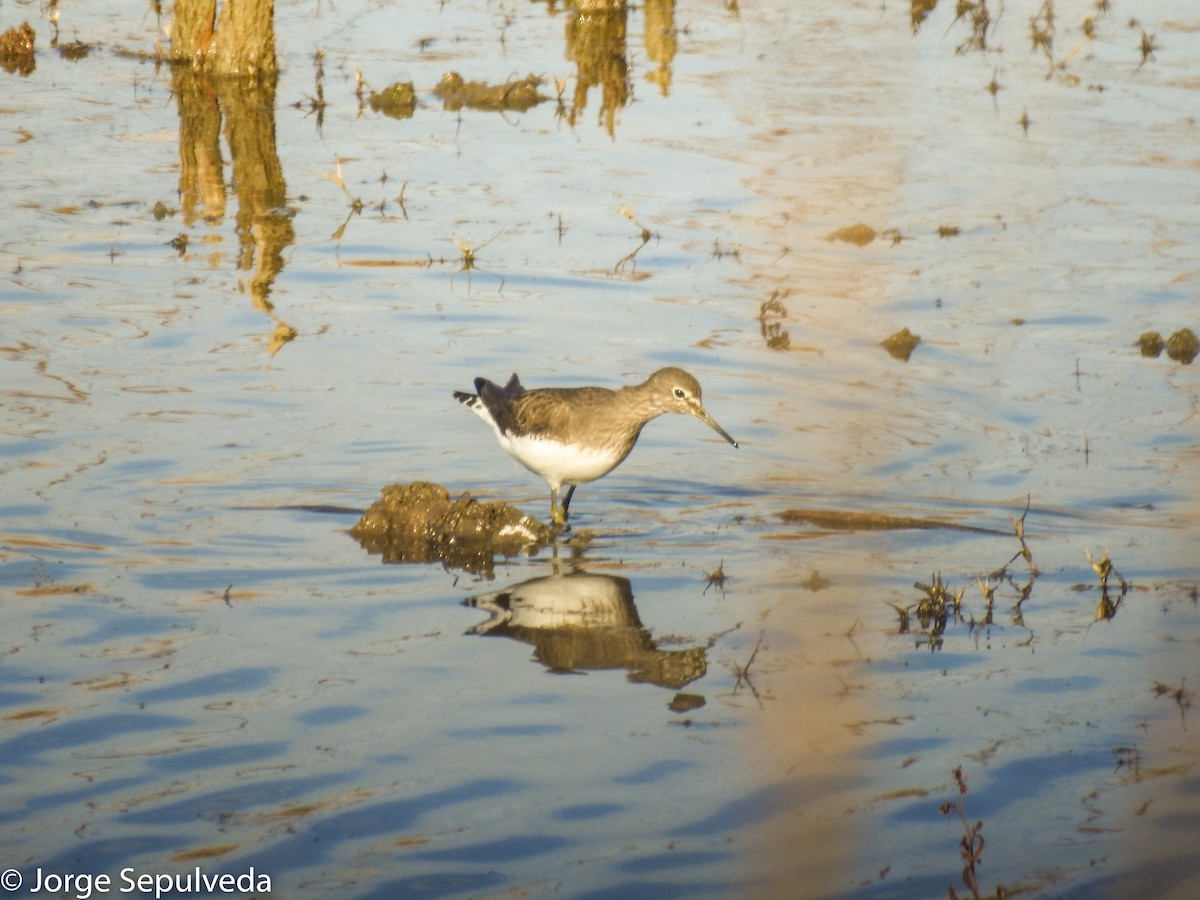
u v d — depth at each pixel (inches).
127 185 826.8
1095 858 309.9
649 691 386.0
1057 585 454.6
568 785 337.4
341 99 1002.7
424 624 427.5
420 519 490.9
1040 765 347.6
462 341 647.8
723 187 842.2
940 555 479.8
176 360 616.1
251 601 435.8
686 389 503.2
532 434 504.4
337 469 538.3
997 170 871.1
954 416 588.7
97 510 491.8
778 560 479.2
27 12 1193.4
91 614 420.5
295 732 358.9
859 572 467.5
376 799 329.4
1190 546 479.8
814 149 906.7
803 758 349.4
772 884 298.8
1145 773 343.3
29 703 368.2
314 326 657.0
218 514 496.7
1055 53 1131.9
